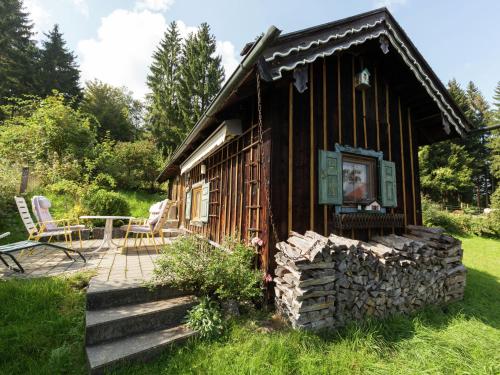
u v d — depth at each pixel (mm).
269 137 3170
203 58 21891
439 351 2396
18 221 6398
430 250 3463
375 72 4418
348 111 3975
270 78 2441
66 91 22312
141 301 2668
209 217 5223
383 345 2459
